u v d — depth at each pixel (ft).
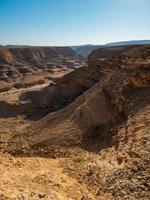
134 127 68.44
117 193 38.88
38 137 101.40
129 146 57.00
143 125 66.49
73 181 46.68
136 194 37.47
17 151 93.15
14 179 43.45
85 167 53.57
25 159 69.82
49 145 90.89
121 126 79.92
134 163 45.01
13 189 36.37
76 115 103.91
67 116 109.60
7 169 52.37
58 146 88.33
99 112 98.02
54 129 102.37
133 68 103.76
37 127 113.80
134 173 42.27
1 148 99.55
